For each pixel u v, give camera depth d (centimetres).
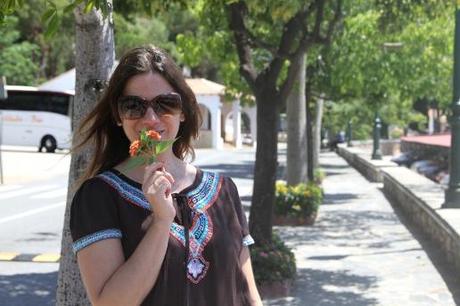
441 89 2477
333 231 1208
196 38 1233
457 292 749
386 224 1290
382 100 2064
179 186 241
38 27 5094
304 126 1438
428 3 1028
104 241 217
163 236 213
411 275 836
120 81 238
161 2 672
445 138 2659
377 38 1664
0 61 4922
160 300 217
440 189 1331
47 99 3850
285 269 743
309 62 1652
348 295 742
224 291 231
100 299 212
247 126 6819
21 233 1215
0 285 824
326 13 912
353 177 2553
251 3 619
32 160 3122
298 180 1432
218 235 234
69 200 431
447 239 905
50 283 838
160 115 236
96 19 437
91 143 260
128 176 231
